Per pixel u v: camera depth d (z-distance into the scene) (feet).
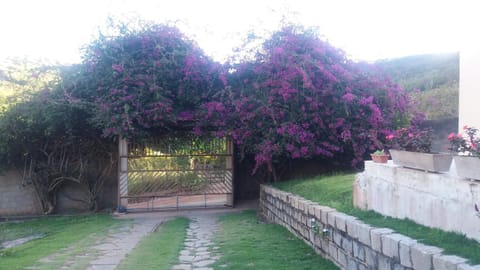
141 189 40.24
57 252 23.16
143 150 40.27
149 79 37.06
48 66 48.26
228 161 41.65
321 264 18.25
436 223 13.50
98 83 38.14
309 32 38.06
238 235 26.53
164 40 38.75
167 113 37.04
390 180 16.51
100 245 24.94
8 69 48.83
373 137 34.99
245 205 42.63
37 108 38.96
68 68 42.42
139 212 39.99
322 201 22.84
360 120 36.29
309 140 35.06
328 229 18.97
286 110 35.42
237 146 41.22
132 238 27.53
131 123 36.06
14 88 44.52
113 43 38.40
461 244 11.62
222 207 41.42
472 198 11.79
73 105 37.47
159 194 40.65
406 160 15.51
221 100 37.35
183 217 36.99
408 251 12.03
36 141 41.70
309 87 34.47
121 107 36.29
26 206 43.50
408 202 15.21
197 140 41.14
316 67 35.53
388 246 13.20
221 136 38.09
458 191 12.42
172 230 29.84
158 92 37.06
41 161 43.04
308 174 40.32
